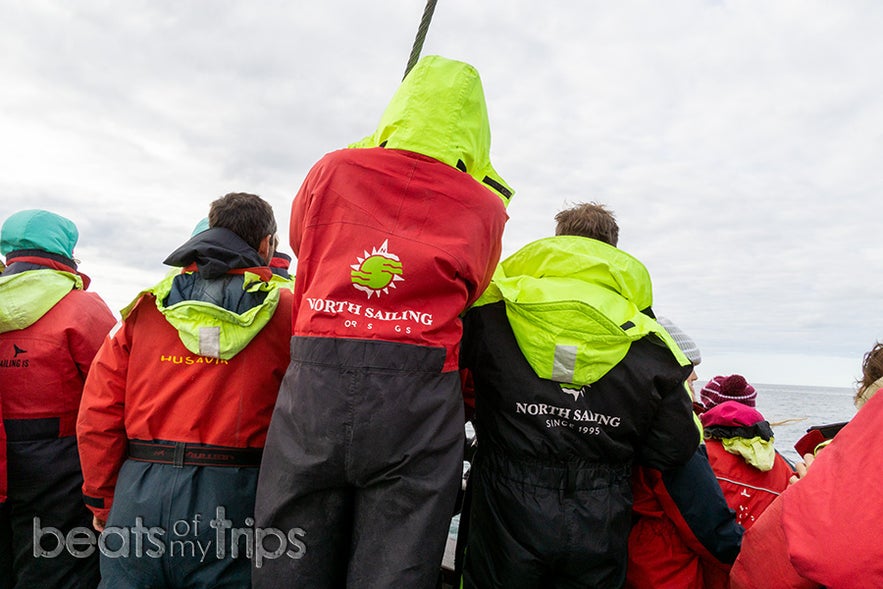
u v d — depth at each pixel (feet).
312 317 4.50
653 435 5.40
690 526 5.73
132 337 5.70
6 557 7.45
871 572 3.21
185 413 5.49
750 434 6.73
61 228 8.21
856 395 5.61
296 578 4.33
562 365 5.17
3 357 7.25
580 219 6.31
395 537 4.21
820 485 3.64
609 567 5.23
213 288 5.82
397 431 4.24
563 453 5.21
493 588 5.35
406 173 4.81
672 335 7.22
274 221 6.68
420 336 4.43
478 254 4.86
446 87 5.00
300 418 4.33
